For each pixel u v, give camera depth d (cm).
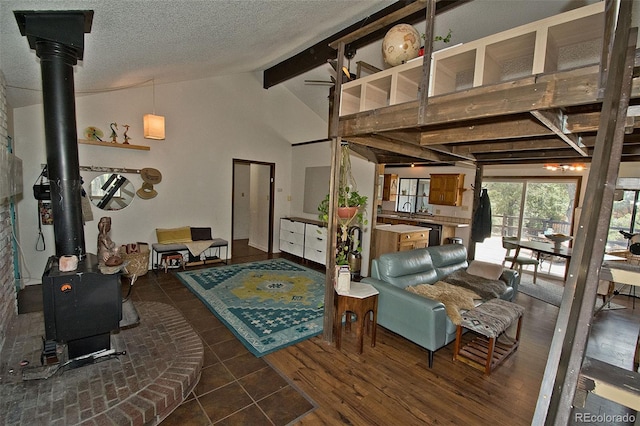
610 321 379
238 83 582
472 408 213
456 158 386
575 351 73
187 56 315
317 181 613
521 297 449
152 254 502
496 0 264
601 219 78
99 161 448
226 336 298
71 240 211
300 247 596
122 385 196
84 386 193
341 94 275
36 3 153
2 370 203
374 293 281
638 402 71
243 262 570
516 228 609
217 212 576
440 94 197
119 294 213
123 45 232
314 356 269
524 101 157
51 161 200
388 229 492
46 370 197
